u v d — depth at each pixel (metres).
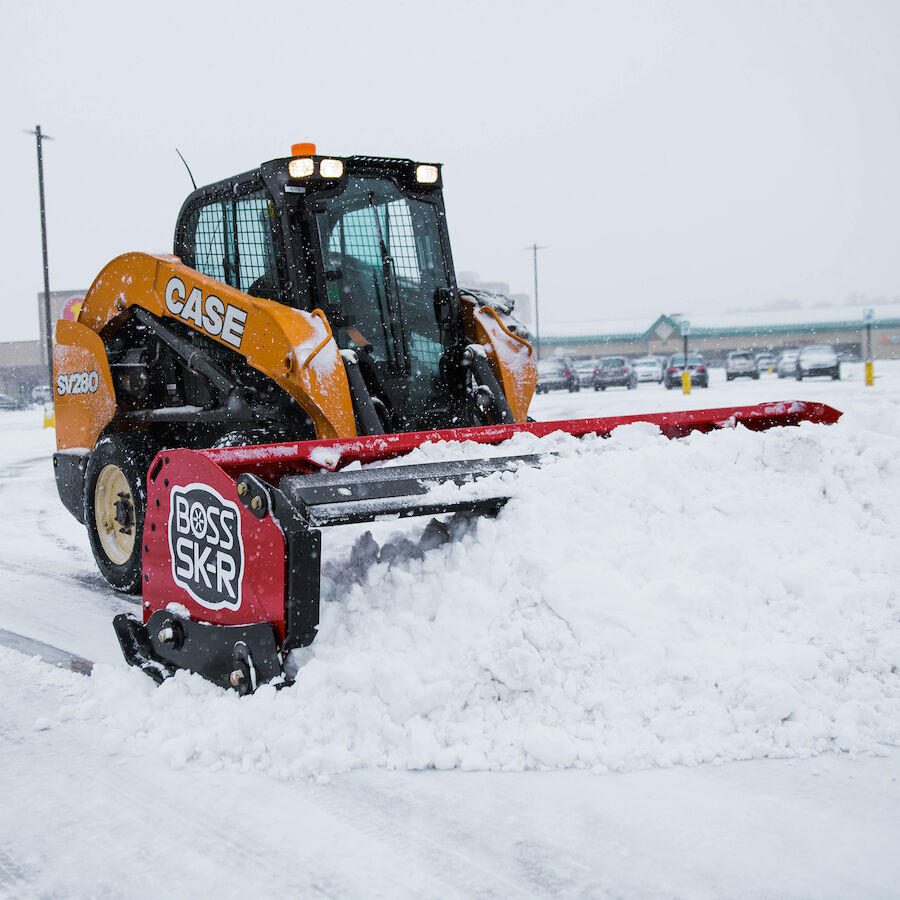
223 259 4.98
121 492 5.01
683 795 2.38
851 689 2.73
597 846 2.17
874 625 2.93
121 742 2.91
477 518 3.32
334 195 4.64
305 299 4.54
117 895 2.08
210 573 3.21
